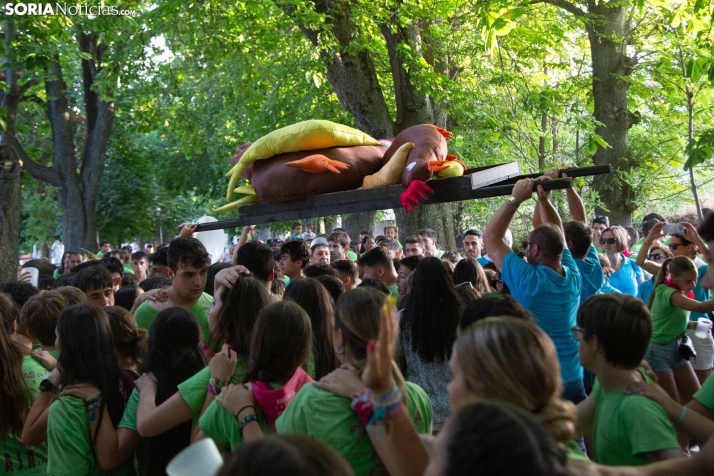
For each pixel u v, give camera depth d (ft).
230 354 10.14
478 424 4.69
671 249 21.43
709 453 6.82
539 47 46.96
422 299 12.50
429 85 37.37
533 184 12.16
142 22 47.50
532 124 46.70
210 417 9.50
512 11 22.81
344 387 8.13
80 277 17.02
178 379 10.79
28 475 11.95
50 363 13.21
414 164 12.62
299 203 13.85
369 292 8.72
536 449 4.56
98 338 10.80
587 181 44.93
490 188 12.35
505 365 6.02
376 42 37.70
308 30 37.70
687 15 24.71
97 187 61.67
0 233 28.30
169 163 83.56
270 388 9.33
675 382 18.60
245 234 18.17
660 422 8.02
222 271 11.81
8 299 12.35
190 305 15.35
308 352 9.67
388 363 6.86
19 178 28.89
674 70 44.70
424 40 43.91
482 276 16.87
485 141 46.29
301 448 4.29
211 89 69.67
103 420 10.53
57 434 10.32
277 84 52.95
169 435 10.86
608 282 22.07
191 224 15.89
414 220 38.32
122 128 74.74
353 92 37.99
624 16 45.42
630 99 50.37
